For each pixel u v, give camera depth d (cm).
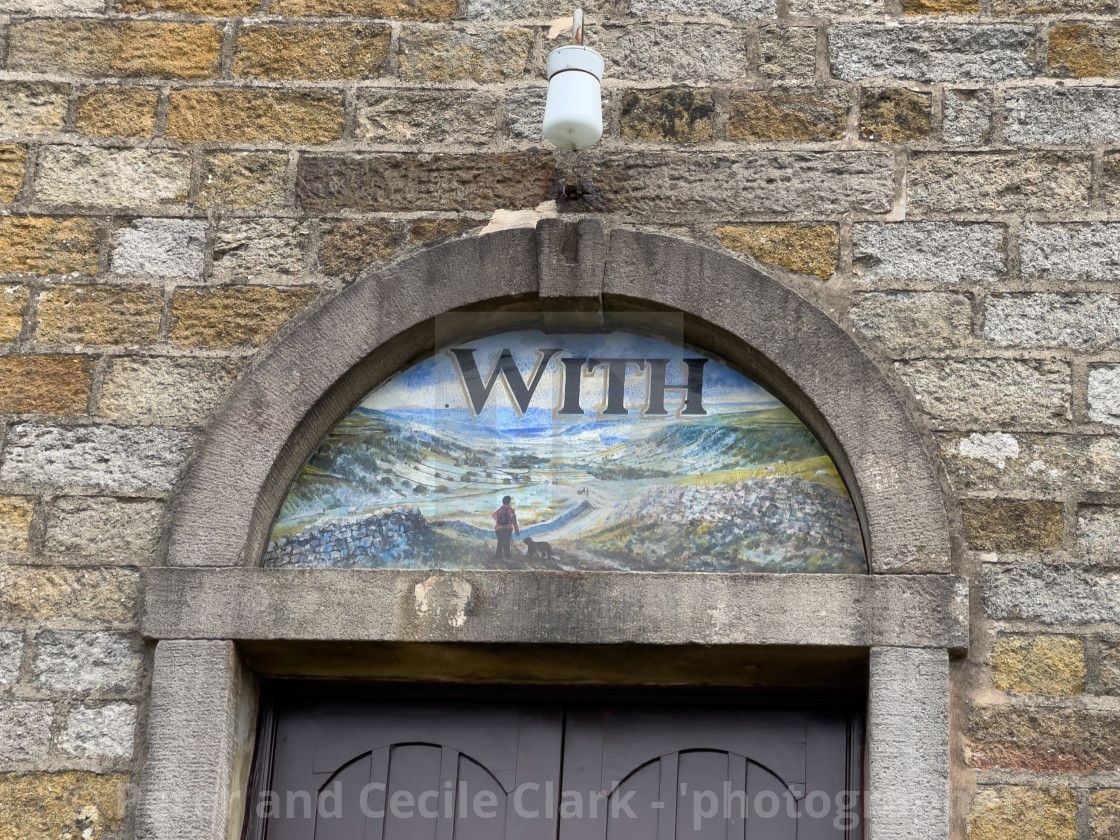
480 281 467
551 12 498
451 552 455
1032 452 443
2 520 452
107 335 470
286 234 478
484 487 461
